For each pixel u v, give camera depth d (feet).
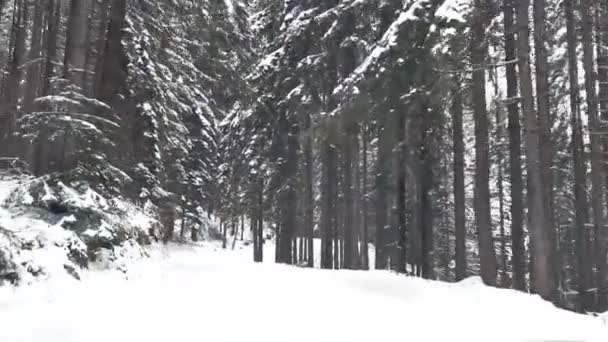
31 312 16.47
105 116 32.81
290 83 74.69
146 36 52.21
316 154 83.61
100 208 26.53
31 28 67.82
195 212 106.83
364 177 78.74
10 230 20.16
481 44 44.37
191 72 65.00
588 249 56.70
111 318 17.43
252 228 103.60
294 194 79.30
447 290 32.04
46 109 27.71
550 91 62.95
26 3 58.54
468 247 106.93
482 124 45.39
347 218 68.13
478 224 44.50
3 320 15.37
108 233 25.36
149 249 32.32
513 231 51.01
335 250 84.02
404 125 52.16
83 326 16.14
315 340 18.34
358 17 57.11
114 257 24.79
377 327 21.31
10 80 49.57
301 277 32.71
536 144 37.99
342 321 21.62
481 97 45.52
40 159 26.81
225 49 54.49
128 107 43.06
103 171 28.78
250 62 59.41
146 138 51.60
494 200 107.96
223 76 59.47
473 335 21.86
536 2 40.37
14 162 33.78
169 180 70.95
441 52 40.60
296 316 21.49
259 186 85.97
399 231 52.95
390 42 45.19
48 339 14.74
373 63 47.37
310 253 84.12
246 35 58.08
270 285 28.22
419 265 67.72
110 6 40.60
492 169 95.81
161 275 27.43
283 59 72.69
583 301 55.36
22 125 26.43
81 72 29.30
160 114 53.57
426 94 45.83
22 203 23.91
